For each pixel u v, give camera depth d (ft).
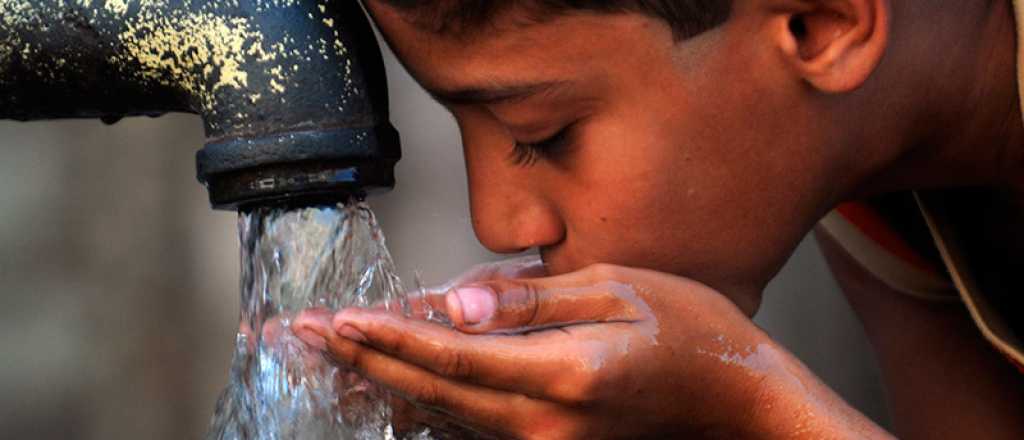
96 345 25.07
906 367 14.10
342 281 10.48
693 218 10.57
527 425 9.86
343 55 10.15
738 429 10.53
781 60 10.42
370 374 9.78
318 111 10.04
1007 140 11.80
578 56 10.08
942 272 13.58
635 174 10.34
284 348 10.54
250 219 10.50
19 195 25.17
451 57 10.17
